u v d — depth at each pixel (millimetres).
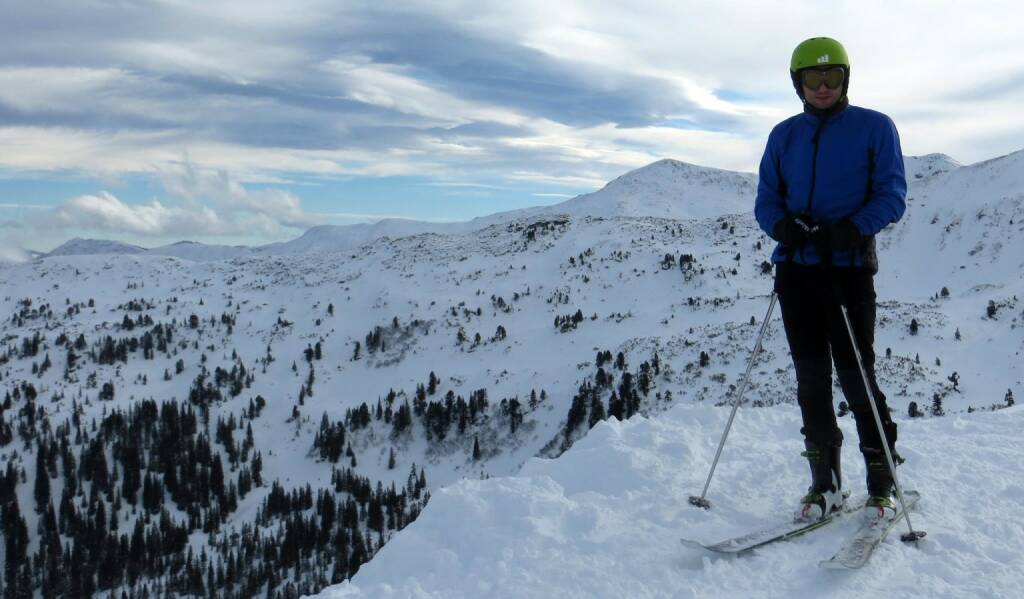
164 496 152875
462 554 4129
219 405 180000
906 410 89438
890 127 4070
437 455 150250
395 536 4555
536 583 3580
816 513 4078
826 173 4121
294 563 121312
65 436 162250
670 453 5691
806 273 4207
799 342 4281
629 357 142125
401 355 193625
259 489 153500
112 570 127062
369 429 162625
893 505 4152
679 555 3795
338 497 143625
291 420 174250
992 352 118188
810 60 4070
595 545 3969
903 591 3371
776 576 3523
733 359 119750
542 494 4688
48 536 133125
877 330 132000
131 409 176500
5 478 146125
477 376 170500
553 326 184875
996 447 6066
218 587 118562
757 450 5957
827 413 4250
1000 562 3707
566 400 143375
